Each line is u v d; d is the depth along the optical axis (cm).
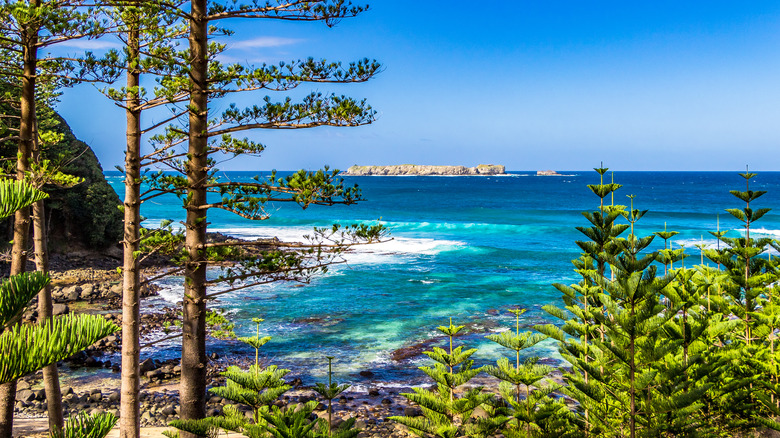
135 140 716
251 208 725
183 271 757
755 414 715
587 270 704
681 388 627
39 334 247
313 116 754
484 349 1739
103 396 1340
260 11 729
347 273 2981
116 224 3309
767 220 5656
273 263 767
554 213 7150
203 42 739
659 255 798
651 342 591
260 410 651
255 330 1947
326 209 7919
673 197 10244
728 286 819
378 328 1983
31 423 1084
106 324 261
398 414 1277
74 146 3331
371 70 766
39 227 712
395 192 13488
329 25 749
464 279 2848
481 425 685
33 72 709
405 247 3959
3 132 725
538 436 703
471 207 8475
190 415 747
